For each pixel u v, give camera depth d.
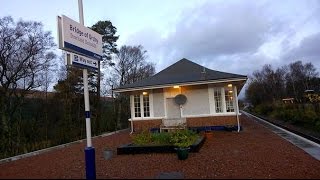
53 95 28.16
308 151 10.34
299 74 82.31
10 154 18.05
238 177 6.63
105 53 34.47
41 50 28.59
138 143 11.70
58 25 6.89
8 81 25.66
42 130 21.59
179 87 18.91
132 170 7.86
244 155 9.64
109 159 9.87
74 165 8.91
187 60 22.44
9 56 26.16
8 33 26.31
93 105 28.02
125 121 29.95
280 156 9.40
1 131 22.11
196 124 18.42
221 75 18.11
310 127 21.66
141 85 18.73
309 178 6.59
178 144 10.53
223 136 15.41
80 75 27.59
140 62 44.94
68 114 23.55
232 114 17.94
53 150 13.74
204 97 18.50
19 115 24.06
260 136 15.13
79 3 7.85
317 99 35.00
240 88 23.56
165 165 8.45
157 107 19.33
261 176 6.73
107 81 37.41
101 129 25.34
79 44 7.53
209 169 7.67
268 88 75.00
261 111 49.28
